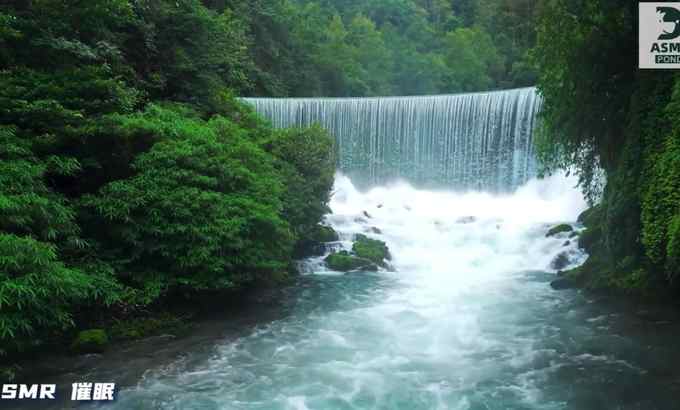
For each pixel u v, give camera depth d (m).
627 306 12.83
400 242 19.27
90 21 13.24
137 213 11.24
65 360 9.74
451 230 19.88
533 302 13.69
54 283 8.49
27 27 11.52
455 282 15.82
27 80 10.91
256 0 35.78
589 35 13.18
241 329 11.84
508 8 42.16
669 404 8.14
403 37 59.16
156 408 8.20
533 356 10.26
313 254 17.89
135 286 11.53
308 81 40.22
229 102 18.14
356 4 64.50
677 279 12.45
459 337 11.42
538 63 14.37
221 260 11.73
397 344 11.05
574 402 8.34
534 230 18.70
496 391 8.82
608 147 14.34
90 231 11.20
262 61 36.00
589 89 13.80
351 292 14.84
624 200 12.91
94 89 11.66
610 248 13.67
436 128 27.38
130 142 11.77
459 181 27.02
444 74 51.94
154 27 16.58
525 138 25.16
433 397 8.66
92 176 11.67
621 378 9.12
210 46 18.20
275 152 17.20
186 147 11.82
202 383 9.11
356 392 8.86
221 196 12.09
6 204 8.20
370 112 28.02
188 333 11.48
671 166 10.91
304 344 11.00
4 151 9.30
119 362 9.80
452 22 68.31
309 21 46.06
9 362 9.36
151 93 16.39
